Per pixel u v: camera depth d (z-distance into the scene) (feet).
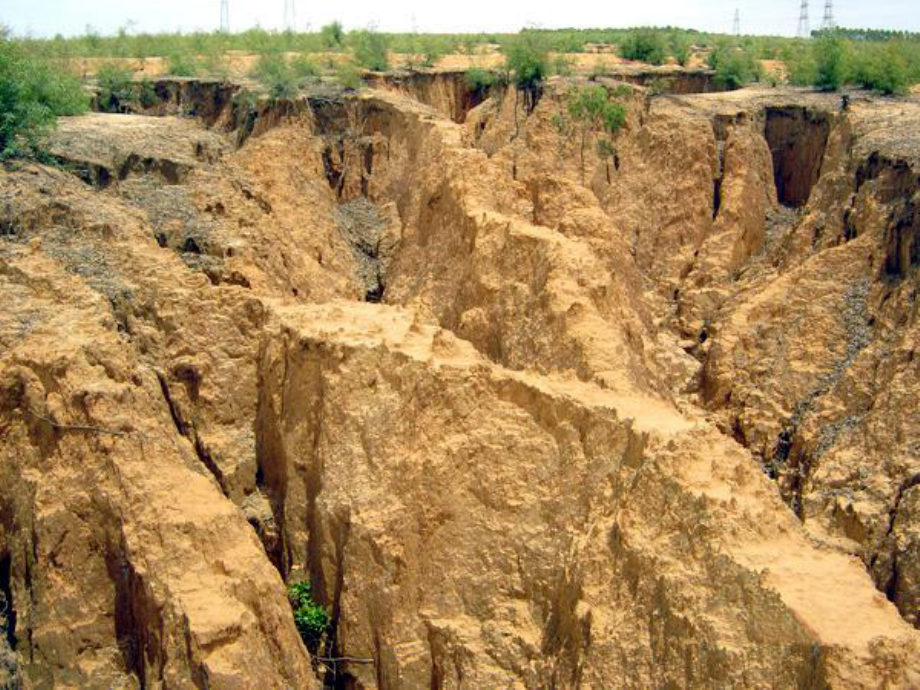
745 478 72.64
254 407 105.40
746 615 64.03
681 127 178.09
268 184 160.25
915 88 198.29
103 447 81.61
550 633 78.38
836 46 205.26
